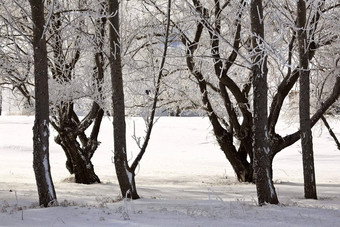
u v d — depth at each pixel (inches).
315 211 343.6
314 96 850.1
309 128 495.8
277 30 618.2
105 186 674.2
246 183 737.6
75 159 725.9
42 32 394.9
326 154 1337.4
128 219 307.1
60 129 716.7
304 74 488.4
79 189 624.4
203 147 1598.2
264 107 399.5
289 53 571.8
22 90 679.7
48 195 389.7
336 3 613.3
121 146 452.8
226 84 659.4
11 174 887.7
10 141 1673.2
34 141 393.1
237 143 851.4
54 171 978.1
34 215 324.2
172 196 533.3
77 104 738.2
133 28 716.0
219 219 307.7
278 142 664.4
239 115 830.5
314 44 594.6
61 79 676.1
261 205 390.0
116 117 450.0
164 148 1574.8
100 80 673.0
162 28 698.2
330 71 718.5
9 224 293.9
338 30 580.1
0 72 624.7
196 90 828.6
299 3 477.1
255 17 393.7
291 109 1008.9
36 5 392.2
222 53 685.9
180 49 763.4
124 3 717.3
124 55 687.1
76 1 671.1
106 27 658.8
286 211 343.6
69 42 689.6
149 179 840.3
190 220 303.3
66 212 333.4
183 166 1134.4
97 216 319.0
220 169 1059.9
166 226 282.7
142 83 749.9
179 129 2006.6
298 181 793.6
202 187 674.8
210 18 665.6
